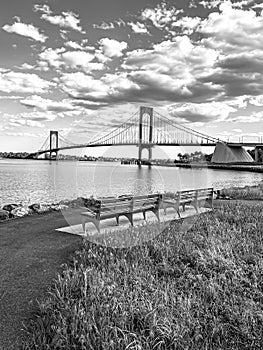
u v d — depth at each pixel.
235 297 3.07
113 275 3.20
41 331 2.38
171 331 2.43
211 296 3.08
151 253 4.06
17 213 6.64
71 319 2.46
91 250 3.96
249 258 4.03
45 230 5.34
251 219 6.04
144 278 3.26
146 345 2.29
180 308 2.76
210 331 2.59
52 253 4.17
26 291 3.08
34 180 22.73
